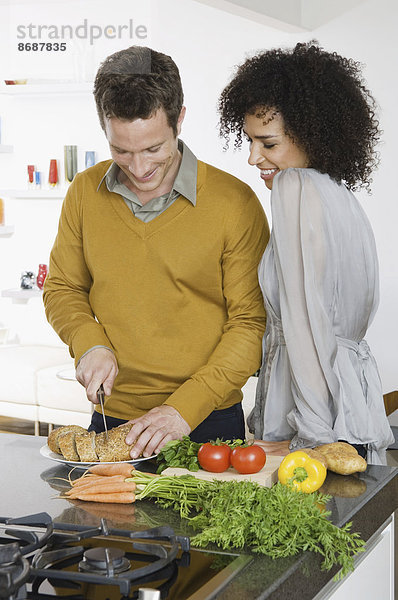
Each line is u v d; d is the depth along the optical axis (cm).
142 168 181
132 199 203
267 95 186
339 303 186
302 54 185
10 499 153
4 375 522
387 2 500
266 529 124
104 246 207
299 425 179
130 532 127
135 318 205
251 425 210
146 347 206
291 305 181
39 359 539
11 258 607
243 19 538
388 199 509
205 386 190
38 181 586
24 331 600
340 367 186
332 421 183
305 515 127
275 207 185
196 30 550
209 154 558
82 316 208
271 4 473
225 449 159
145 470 169
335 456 164
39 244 598
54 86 554
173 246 201
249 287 203
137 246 204
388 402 371
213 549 125
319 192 182
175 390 206
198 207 201
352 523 141
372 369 194
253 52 538
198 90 555
